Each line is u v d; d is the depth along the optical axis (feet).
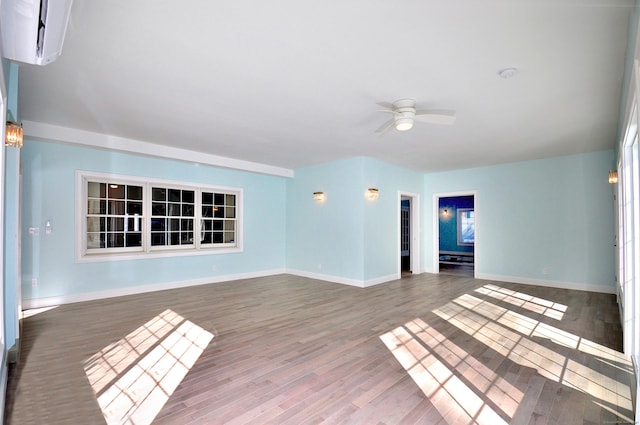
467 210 34.24
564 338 11.14
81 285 16.30
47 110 12.32
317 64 8.78
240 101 11.37
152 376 8.44
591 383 8.07
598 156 18.52
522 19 6.75
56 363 9.23
